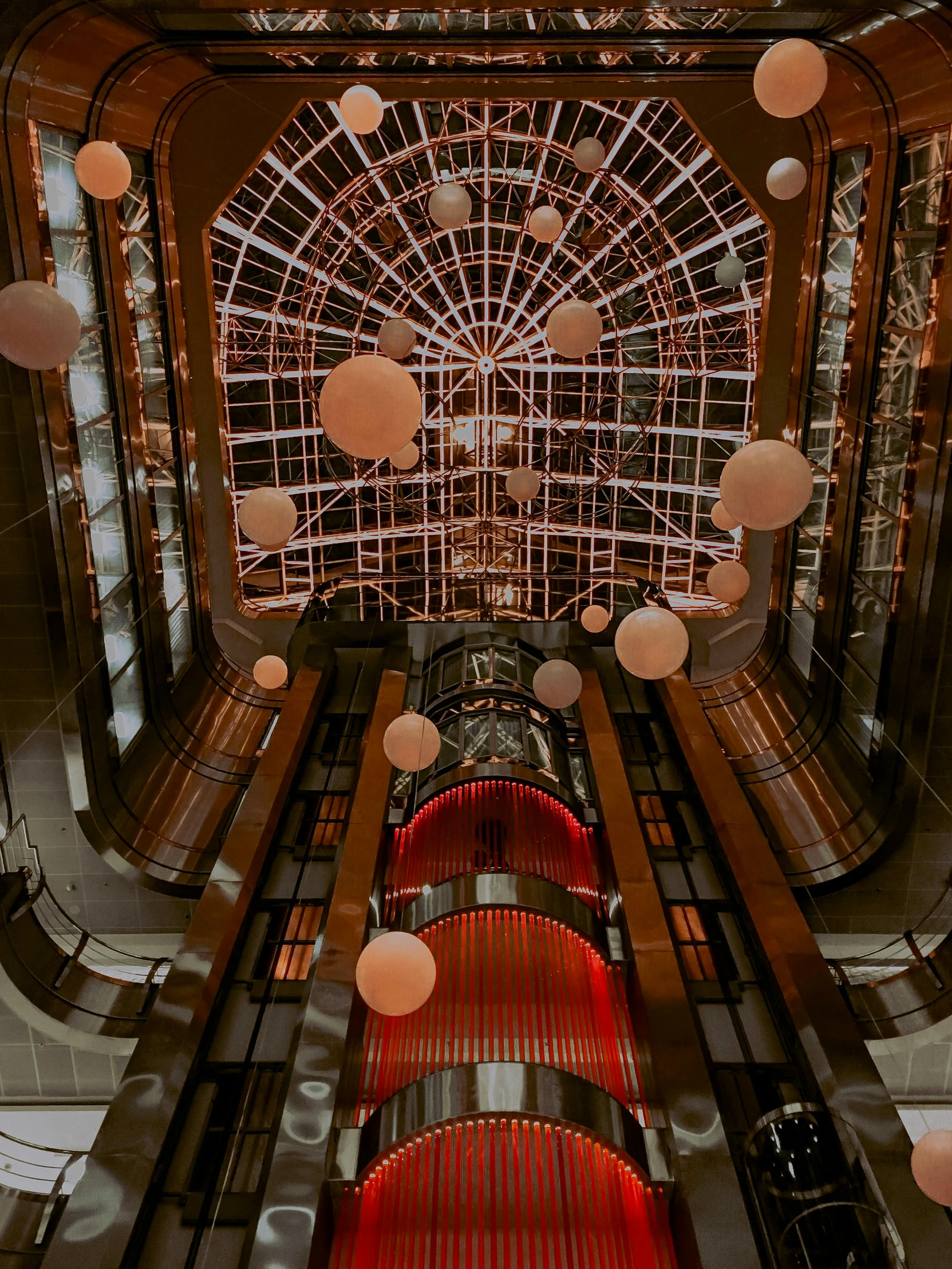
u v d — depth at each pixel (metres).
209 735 18.94
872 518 14.73
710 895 12.61
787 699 18.27
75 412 13.88
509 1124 8.68
